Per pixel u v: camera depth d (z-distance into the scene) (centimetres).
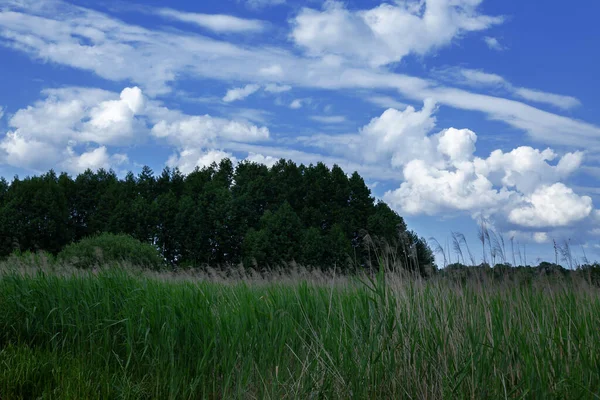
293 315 659
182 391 552
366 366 506
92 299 735
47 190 3141
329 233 3291
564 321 517
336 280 818
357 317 570
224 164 4416
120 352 642
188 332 604
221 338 581
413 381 510
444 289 577
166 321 620
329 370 518
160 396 543
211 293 751
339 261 2833
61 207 3216
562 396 449
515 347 488
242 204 3462
